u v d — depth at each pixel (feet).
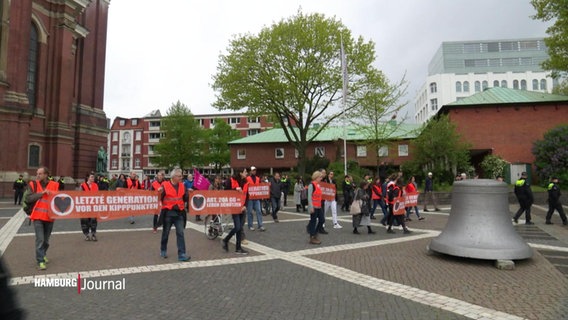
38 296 18.38
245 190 29.94
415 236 37.29
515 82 319.47
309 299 17.93
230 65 100.42
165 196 26.71
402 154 153.89
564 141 83.15
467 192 27.48
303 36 94.48
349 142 155.94
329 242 33.86
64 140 125.80
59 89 125.90
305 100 98.48
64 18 127.24
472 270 23.57
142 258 27.02
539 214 59.36
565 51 83.41
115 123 326.24
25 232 39.45
